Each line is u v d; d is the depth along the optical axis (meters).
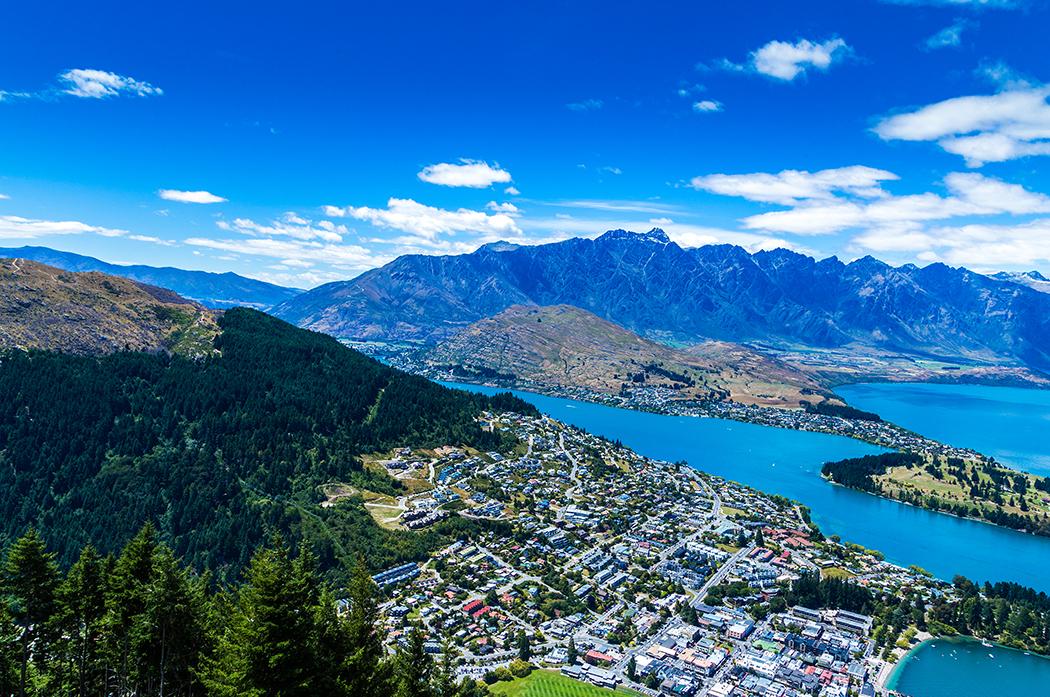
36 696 118.25
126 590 118.06
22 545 115.81
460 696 129.75
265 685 96.94
